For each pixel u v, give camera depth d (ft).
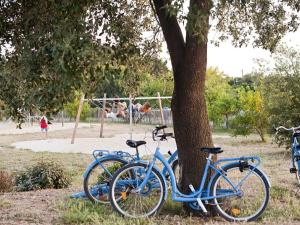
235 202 23.48
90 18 20.06
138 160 23.75
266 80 61.26
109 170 27.50
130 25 25.62
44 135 117.91
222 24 31.89
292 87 58.34
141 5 30.04
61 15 18.76
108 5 21.08
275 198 27.81
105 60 17.51
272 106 59.16
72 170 51.75
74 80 17.01
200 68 23.66
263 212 23.06
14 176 41.47
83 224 22.20
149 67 30.71
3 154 73.00
